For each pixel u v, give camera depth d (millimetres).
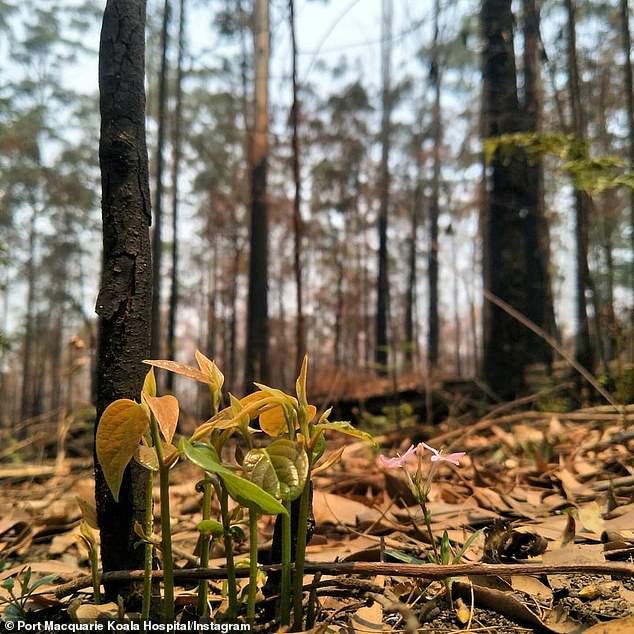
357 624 1073
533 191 5297
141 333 1145
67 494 2893
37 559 1857
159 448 911
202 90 10547
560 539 1471
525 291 4473
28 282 18812
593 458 2461
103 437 882
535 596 1189
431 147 11133
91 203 12867
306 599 1167
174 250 8500
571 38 4125
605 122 5609
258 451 904
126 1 1166
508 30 4566
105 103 1150
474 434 3484
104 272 1144
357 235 17562
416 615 1113
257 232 7355
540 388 4289
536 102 4625
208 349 15570
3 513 2510
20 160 12703
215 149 10969
